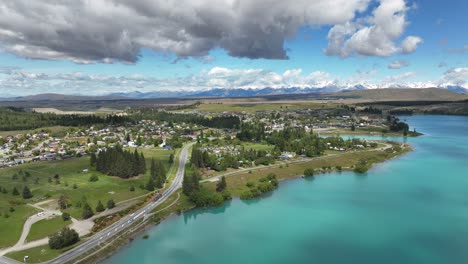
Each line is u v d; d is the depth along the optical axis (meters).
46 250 134.62
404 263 134.38
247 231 163.00
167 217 178.25
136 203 189.38
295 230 163.88
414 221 172.75
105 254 137.25
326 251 143.88
